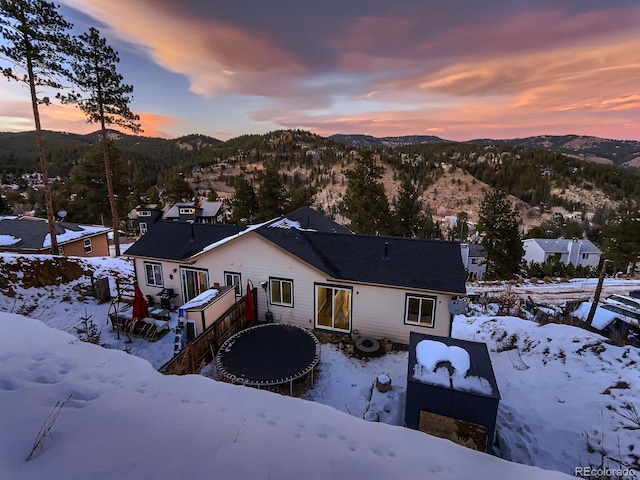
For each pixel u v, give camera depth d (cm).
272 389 975
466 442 615
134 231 5681
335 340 1303
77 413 337
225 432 335
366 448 341
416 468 319
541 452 639
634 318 1619
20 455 272
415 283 1227
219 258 1466
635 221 3656
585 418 683
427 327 1252
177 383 429
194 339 1030
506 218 3672
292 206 3928
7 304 1312
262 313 1452
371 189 3341
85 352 480
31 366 425
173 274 1559
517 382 905
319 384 1019
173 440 313
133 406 362
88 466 269
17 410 330
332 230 2127
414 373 685
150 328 1207
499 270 3675
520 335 1205
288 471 290
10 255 1584
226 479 272
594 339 970
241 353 1060
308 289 1366
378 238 1472
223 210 6241
